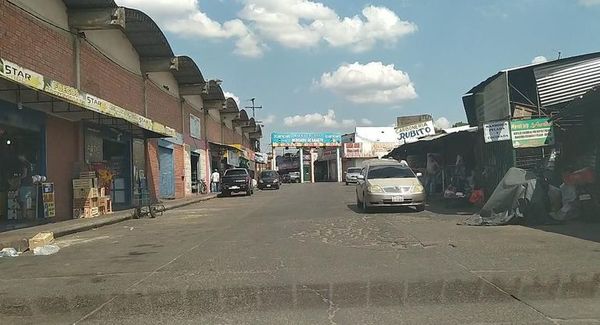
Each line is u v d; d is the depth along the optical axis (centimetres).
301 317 603
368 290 716
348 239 1199
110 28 1981
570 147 1653
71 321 613
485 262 885
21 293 761
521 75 1823
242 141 6944
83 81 2047
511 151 1764
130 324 595
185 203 2802
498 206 1402
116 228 1662
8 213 1662
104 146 2406
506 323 564
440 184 2700
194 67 3234
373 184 1872
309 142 7838
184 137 3688
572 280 741
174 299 700
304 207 2236
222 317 611
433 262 900
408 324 569
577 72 1675
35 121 1705
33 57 1686
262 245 1148
